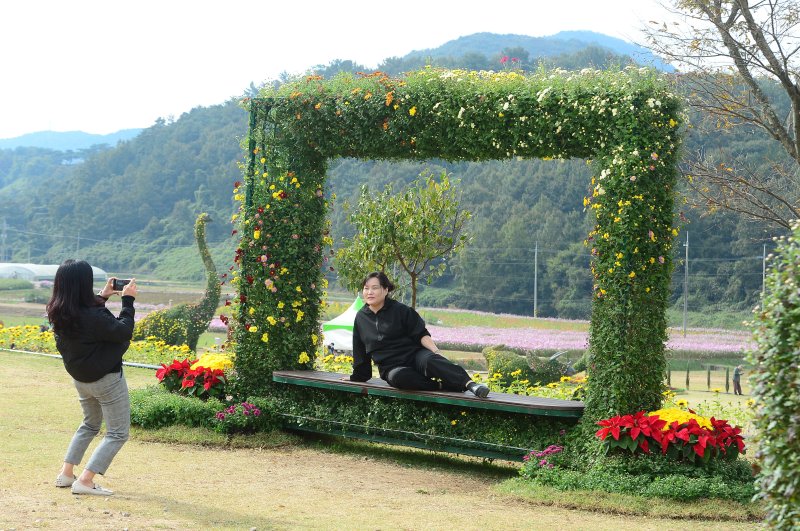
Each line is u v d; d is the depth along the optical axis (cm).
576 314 5406
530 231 5841
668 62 1084
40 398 1017
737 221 4812
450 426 777
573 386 1265
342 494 632
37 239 10712
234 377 895
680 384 2039
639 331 702
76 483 554
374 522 535
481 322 4906
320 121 865
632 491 625
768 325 374
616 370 696
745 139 2917
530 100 749
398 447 866
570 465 698
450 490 675
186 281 8219
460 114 769
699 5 1041
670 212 712
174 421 839
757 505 595
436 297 5997
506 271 5769
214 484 635
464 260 5884
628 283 702
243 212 903
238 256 901
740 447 664
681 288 5059
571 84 738
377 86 830
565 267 5581
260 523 513
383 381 816
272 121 894
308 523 521
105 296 574
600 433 667
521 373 1401
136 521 494
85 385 554
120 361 562
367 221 1246
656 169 707
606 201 714
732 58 1043
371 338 791
